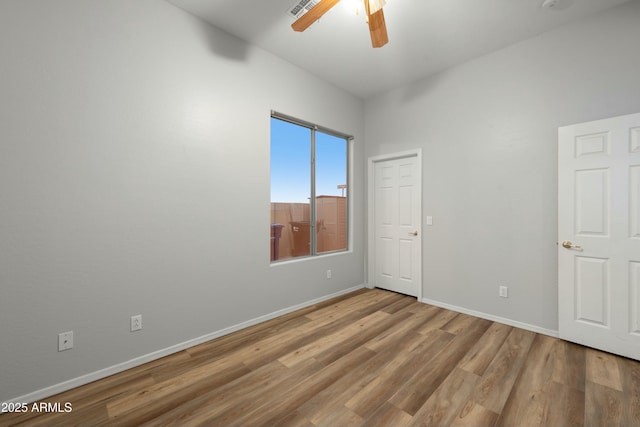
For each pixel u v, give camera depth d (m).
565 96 2.41
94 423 1.46
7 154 1.55
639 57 2.11
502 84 2.76
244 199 2.67
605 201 2.16
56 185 1.70
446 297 3.18
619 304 2.10
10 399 1.57
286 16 2.35
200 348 2.28
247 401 1.63
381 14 1.80
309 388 1.75
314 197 3.48
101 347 1.87
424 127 3.37
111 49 1.91
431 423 1.45
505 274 2.75
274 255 3.08
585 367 1.95
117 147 1.93
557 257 2.46
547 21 2.37
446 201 3.17
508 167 2.73
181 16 2.25
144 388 1.76
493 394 1.67
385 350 2.21
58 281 1.71
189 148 2.29
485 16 2.31
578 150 2.28
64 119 1.73
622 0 2.13
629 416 1.48
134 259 2.02
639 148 2.03
